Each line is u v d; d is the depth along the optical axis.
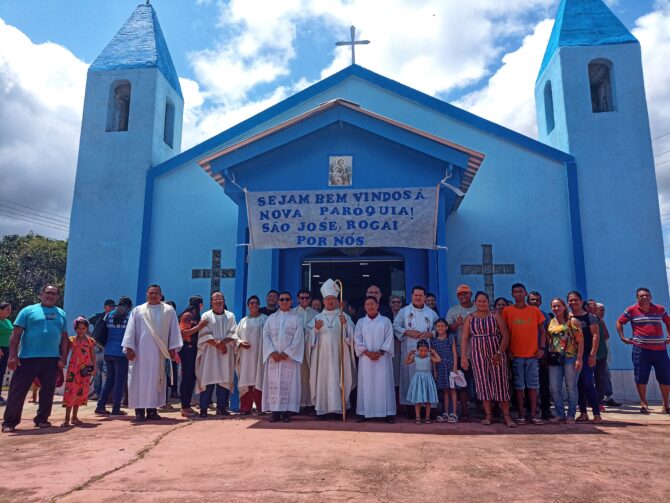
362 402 7.16
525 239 10.83
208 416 7.91
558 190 10.92
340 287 7.85
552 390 7.22
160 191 11.84
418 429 6.51
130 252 11.54
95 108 12.33
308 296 8.43
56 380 7.23
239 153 8.98
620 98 11.14
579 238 10.58
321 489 3.90
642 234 10.56
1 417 7.96
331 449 5.25
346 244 8.51
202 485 4.02
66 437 6.13
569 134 11.06
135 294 11.35
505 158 11.16
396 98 11.71
